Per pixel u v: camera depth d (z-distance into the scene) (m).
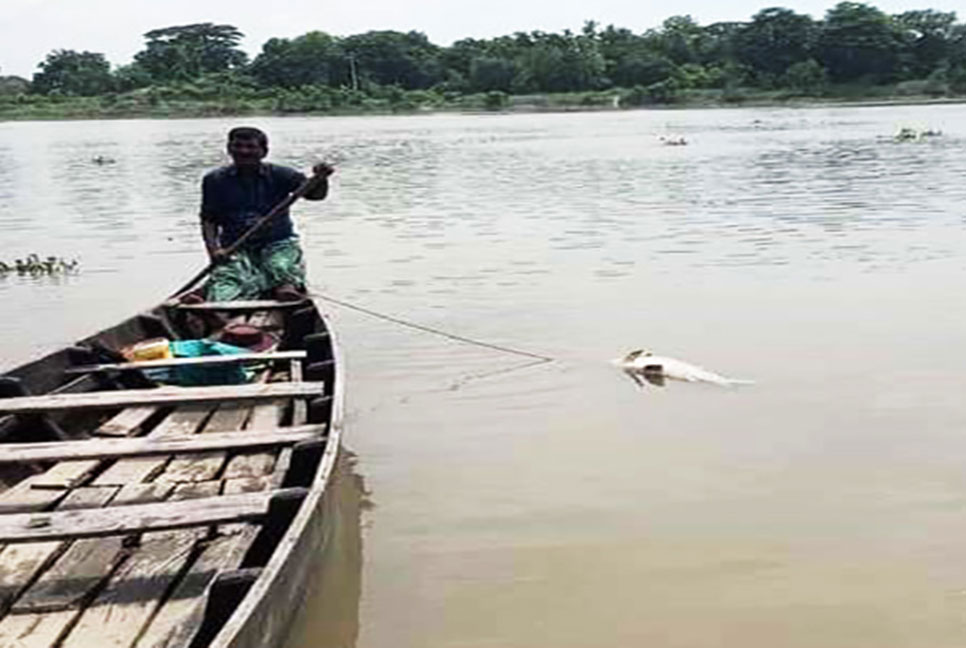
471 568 6.69
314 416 7.34
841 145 43.12
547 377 10.61
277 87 106.38
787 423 9.12
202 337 10.62
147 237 21.12
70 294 15.54
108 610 5.05
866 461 8.24
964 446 8.50
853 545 6.90
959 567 6.61
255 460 6.90
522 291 14.77
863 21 99.75
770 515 7.34
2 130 80.50
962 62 100.69
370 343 12.02
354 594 6.38
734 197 25.59
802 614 6.12
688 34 113.44
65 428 7.88
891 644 5.82
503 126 70.94
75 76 114.06
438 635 5.96
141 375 8.68
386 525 7.28
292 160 39.88
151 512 5.60
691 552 6.84
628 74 107.06
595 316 13.16
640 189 27.72
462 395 10.07
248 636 4.29
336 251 18.55
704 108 98.75
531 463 8.33
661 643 5.86
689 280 15.35
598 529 7.18
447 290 14.93
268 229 11.03
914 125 59.72
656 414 9.42
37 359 8.20
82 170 38.53
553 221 21.80
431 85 108.94
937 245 18.08
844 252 17.55
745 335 12.09
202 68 113.75
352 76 106.19
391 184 30.44
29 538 5.36
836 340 11.80
